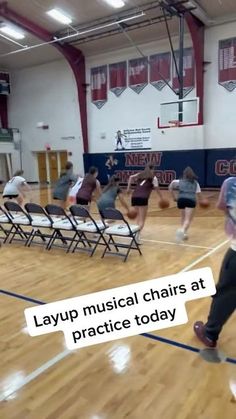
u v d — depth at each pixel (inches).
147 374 88.7
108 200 211.9
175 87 530.9
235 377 86.5
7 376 89.0
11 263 183.8
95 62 605.9
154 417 73.5
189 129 532.4
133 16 462.9
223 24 481.7
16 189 281.1
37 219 220.5
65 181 266.2
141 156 583.2
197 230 251.8
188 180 220.4
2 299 136.7
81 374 89.3
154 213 327.3
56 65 660.1
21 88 722.8
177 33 513.7
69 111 660.7
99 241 206.1
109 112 607.8
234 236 89.1
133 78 570.6
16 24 495.8
